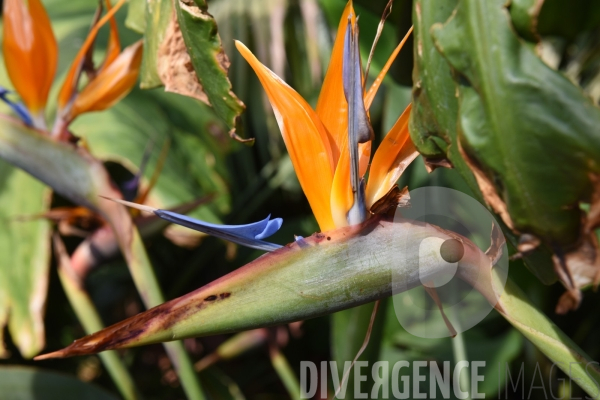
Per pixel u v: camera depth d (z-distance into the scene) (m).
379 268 0.50
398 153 0.52
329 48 1.26
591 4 0.67
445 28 0.48
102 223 0.76
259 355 1.37
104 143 0.98
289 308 0.50
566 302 0.48
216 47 0.53
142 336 0.49
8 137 0.67
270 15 1.22
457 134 0.48
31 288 0.90
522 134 0.46
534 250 0.48
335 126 0.53
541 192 0.47
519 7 0.46
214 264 1.35
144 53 0.62
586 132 0.46
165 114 1.16
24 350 0.88
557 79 0.46
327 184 0.52
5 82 1.05
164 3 0.59
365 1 0.71
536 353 1.02
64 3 1.31
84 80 1.03
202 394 0.74
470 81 0.47
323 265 0.50
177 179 1.05
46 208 0.93
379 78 0.53
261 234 0.52
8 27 0.65
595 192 0.46
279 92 0.52
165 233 0.99
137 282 0.69
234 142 1.25
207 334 0.50
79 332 1.31
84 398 0.92
